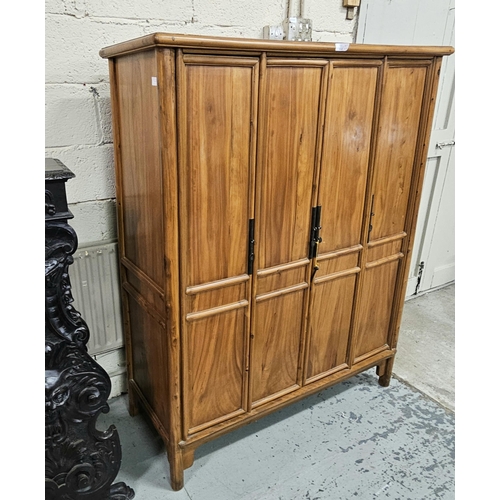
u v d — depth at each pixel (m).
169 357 1.48
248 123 1.38
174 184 1.29
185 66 1.21
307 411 2.06
